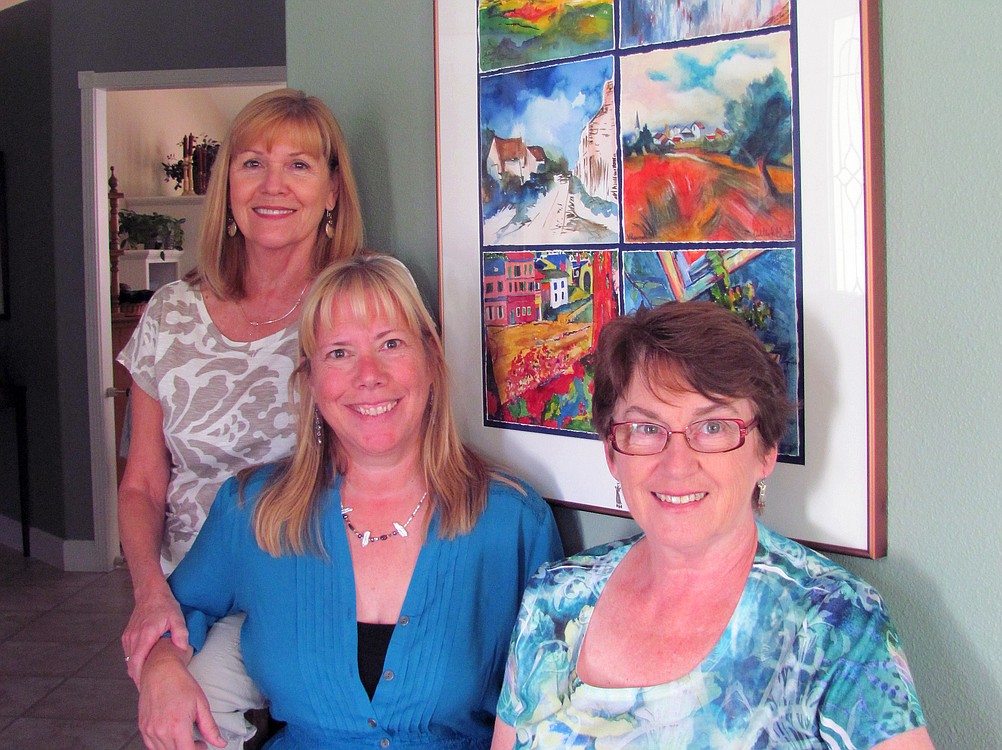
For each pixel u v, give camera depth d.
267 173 1.66
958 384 1.08
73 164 4.54
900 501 1.15
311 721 1.44
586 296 1.43
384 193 1.78
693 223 1.28
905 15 1.09
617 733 1.11
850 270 1.13
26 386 4.89
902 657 1.00
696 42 1.25
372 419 1.40
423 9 1.66
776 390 1.08
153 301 1.81
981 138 1.04
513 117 1.50
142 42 4.45
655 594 1.15
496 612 1.47
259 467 1.59
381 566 1.46
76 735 2.96
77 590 4.38
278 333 1.73
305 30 1.87
